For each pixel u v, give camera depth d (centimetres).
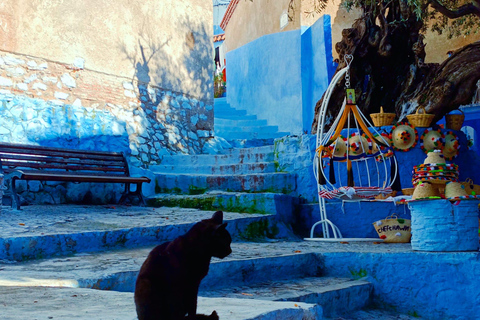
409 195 848
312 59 1358
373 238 795
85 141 932
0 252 506
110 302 310
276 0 1524
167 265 204
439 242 600
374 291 602
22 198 793
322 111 847
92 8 996
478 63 923
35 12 891
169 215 788
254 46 1658
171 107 1171
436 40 1391
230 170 1017
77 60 960
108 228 634
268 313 270
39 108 877
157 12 1152
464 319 562
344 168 879
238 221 759
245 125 1506
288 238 798
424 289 583
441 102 935
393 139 882
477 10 842
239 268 542
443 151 885
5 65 840
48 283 389
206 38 1300
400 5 1008
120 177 873
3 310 276
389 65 1066
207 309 288
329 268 627
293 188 924
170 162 1103
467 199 598
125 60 1061
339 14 1446
